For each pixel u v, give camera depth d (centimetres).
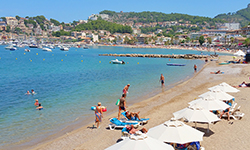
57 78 4159
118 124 1583
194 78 3891
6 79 4044
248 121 1593
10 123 1750
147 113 1934
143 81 3769
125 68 5975
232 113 1692
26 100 2480
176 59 9169
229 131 1432
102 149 1285
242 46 15925
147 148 796
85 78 4141
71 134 1526
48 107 2194
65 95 2717
